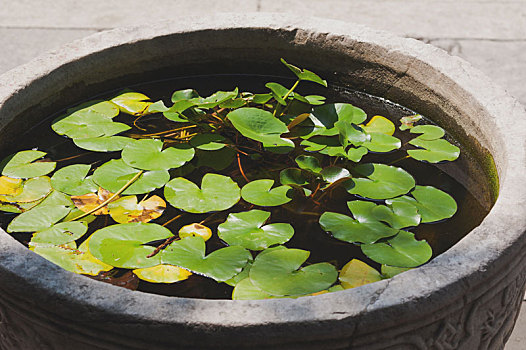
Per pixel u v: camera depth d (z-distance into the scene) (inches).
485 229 55.3
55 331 52.7
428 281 52.4
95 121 68.6
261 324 50.5
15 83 67.1
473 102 65.4
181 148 66.5
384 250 58.6
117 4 112.7
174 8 111.6
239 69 74.7
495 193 62.7
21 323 53.9
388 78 71.1
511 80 95.0
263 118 67.0
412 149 67.6
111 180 63.7
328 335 50.9
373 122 69.6
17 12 109.3
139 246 59.1
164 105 70.3
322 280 56.4
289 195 62.9
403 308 51.4
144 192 62.9
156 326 50.8
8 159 65.8
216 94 69.3
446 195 63.1
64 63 69.2
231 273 57.0
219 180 64.0
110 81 72.1
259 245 58.9
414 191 63.4
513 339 68.4
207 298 56.8
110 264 57.7
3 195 62.9
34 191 63.3
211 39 72.6
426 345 53.1
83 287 52.1
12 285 52.6
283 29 72.2
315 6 112.0
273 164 66.4
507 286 55.2
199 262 57.7
